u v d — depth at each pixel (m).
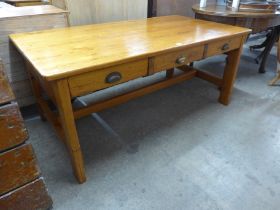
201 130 1.76
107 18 2.04
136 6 2.17
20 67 1.60
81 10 1.87
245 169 1.42
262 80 2.60
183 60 1.38
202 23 1.83
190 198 1.23
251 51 3.50
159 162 1.46
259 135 1.72
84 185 1.30
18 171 0.92
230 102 2.14
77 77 0.97
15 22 1.43
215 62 3.08
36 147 1.56
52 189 1.27
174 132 1.73
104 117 1.90
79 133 1.71
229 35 1.53
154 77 2.59
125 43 1.28
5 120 0.80
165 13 2.52
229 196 1.25
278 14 2.08
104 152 1.53
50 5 1.89
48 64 0.97
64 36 1.38
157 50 1.18
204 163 1.46
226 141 1.65
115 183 1.31
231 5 2.27
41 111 1.75
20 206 1.01
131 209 1.17
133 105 2.08
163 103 2.12
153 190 1.27
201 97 2.23
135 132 1.73
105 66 1.01
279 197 1.25
